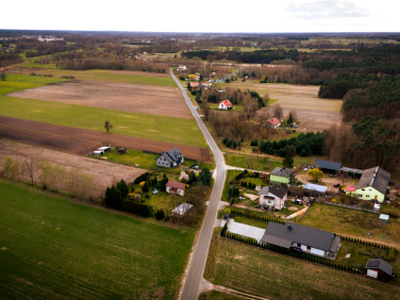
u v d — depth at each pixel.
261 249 58.12
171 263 53.97
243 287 48.78
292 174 83.62
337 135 104.44
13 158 97.25
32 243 58.44
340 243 59.38
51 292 47.28
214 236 61.75
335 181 85.62
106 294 47.06
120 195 70.50
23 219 66.06
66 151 104.31
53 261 53.88
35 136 118.31
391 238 60.31
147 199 74.88
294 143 106.69
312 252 56.91
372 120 111.44
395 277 50.25
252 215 68.19
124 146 110.00
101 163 95.25
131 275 51.00
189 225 65.00
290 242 57.66
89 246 57.91
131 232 62.41
